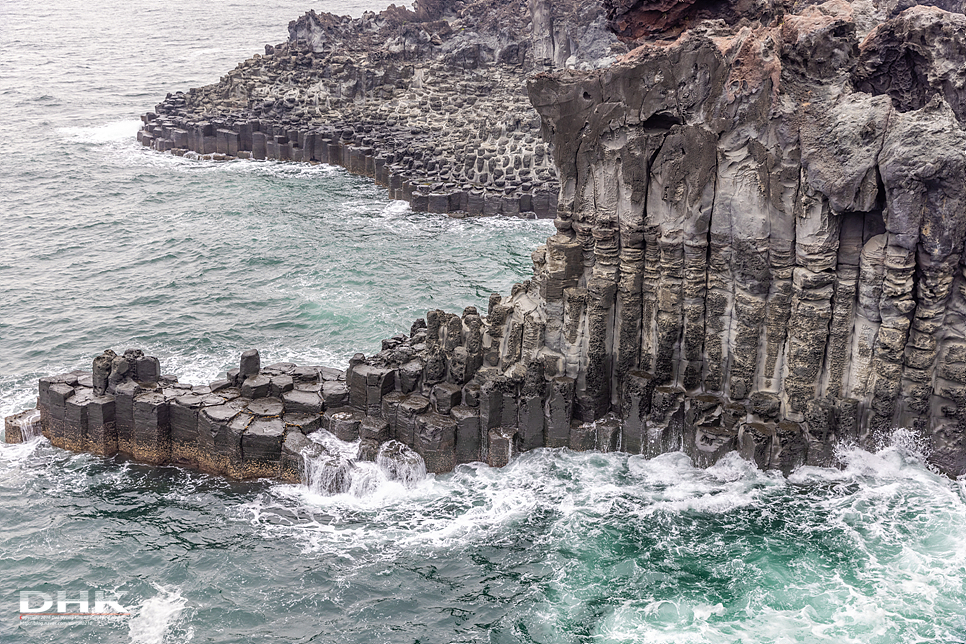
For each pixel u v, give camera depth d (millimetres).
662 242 44781
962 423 43188
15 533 42031
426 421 45656
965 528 40969
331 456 44938
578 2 121438
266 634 36594
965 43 45094
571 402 46812
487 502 44062
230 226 85188
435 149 97000
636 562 40000
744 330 44406
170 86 156375
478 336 47781
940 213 40125
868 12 57375
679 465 45688
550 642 36031
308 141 107625
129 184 98812
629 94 43188
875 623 36219
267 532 42312
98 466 46969
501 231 84062
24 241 80438
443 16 151125
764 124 41531
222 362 58469
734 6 51000
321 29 135500
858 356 43656
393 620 37344
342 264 75188
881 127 39969
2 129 121812
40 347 60219
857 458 44500
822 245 42094
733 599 37812
